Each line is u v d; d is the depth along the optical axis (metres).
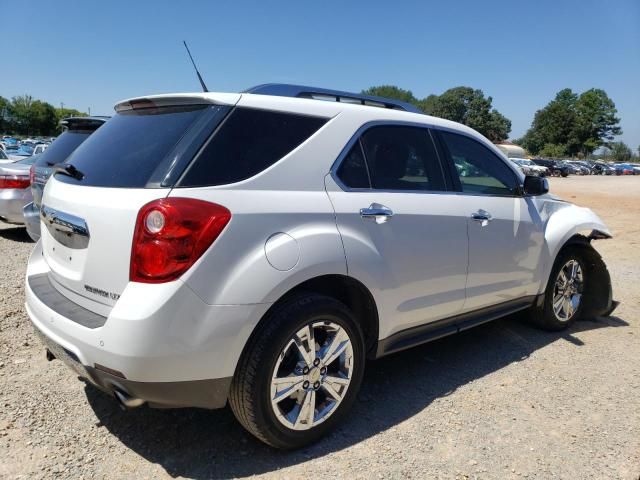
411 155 3.34
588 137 110.62
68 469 2.51
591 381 3.69
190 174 2.36
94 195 2.48
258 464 2.60
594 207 18.48
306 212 2.62
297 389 2.62
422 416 3.13
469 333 4.63
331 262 2.64
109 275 2.34
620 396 3.47
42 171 5.69
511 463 2.69
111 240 2.33
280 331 2.47
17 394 3.18
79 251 2.53
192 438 2.81
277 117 2.73
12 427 2.82
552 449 2.82
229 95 2.64
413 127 3.41
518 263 3.99
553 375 3.77
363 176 3.00
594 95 113.25
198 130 2.48
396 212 3.03
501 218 3.79
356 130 3.02
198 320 2.26
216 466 2.57
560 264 4.50
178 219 2.21
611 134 114.12
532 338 4.54
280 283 2.45
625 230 11.77
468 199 3.58
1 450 2.62
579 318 5.12
